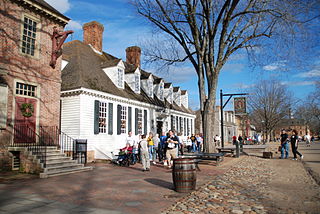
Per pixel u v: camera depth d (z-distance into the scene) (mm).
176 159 7004
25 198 6238
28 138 11367
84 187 7578
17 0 11180
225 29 13930
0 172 10086
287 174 10172
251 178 9266
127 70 20828
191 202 5891
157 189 7301
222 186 7680
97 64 18719
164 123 24125
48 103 12438
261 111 43281
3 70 10391
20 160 10391
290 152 22266
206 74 15352
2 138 10273
